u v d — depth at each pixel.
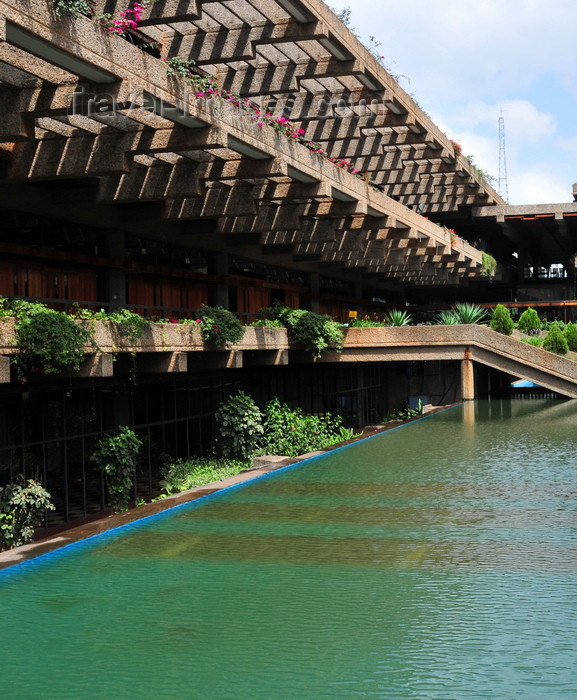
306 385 29.44
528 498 10.27
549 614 6.05
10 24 9.65
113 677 5.07
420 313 52.03
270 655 5.36
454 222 47.31
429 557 7.62
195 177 16.94
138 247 22.05
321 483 11.59
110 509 17.23
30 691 4.89
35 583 6.95
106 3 14.61
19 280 18.08
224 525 9.02
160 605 6.36
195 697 4.77
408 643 5.52
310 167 18.42
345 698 4.73
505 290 59.50
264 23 17.27
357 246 28.62
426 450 14.84
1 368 12.36
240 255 27.44
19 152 14.50
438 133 28.30
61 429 16.55
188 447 21.80
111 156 14.20
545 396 29.30
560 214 43.34
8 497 14.19
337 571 7.20
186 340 18.12
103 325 14.84
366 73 20.67
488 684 4.89
